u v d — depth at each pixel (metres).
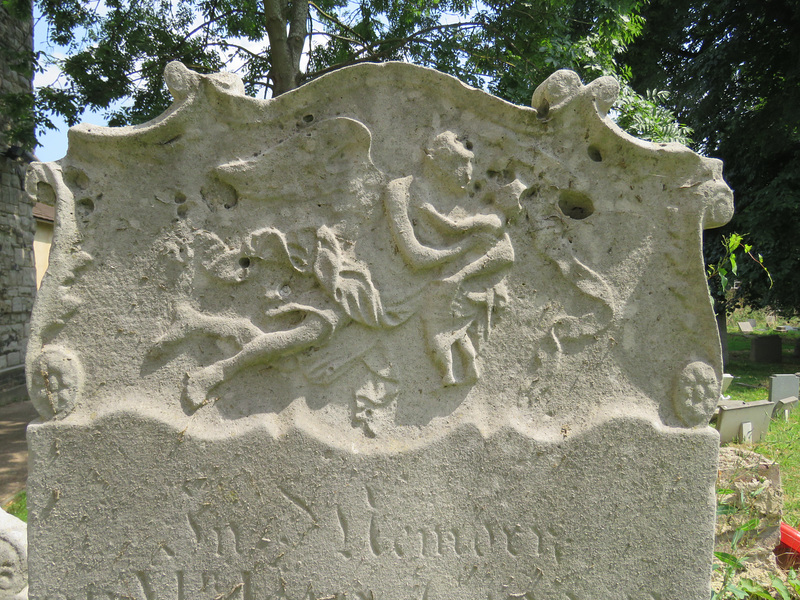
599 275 1.86
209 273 1.78
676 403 1.84
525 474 1.79
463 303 1.82
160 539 1.71
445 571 1.78
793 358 11.95
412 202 1.82
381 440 1.78
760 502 2.67
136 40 6.42
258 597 1.73
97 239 1.74
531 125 1.82
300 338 1.76
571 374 1.86
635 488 1.81
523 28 6.12
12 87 7.38
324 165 1.80
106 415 1.68
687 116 9.89
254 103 1.75
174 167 1.77
